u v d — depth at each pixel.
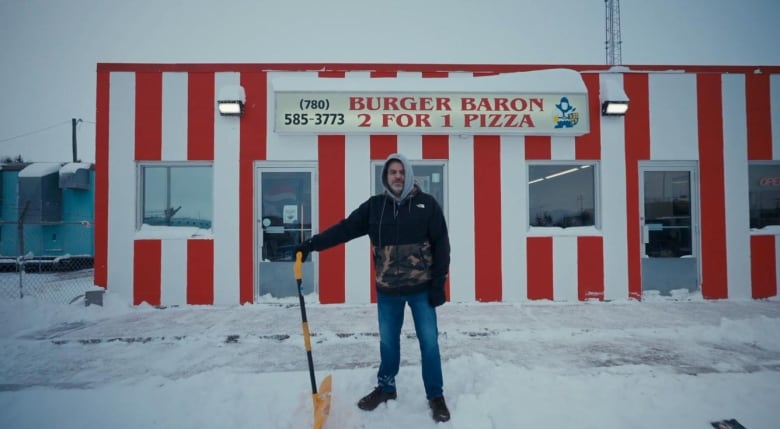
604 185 6.04
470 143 6.00
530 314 5.16
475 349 3.89
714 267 6.04
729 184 6.11
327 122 5.76
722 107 6.14
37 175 11.00
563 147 6.04
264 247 5.96
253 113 5.93
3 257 10.45
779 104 6.17
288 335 4.36
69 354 3.87
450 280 5.91
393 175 2.67
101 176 5.80
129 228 5.79
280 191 6.00
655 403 2.78
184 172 6.01
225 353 3.88
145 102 5.87
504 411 2.65
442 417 2.54
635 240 6.01
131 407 2.79
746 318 4.92
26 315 4.84
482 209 5.97
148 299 5.77
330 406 2.70
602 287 5.97
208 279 5.81
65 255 11.12
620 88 5.92
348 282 5.87
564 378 3.15
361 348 4.02
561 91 5.84
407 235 2.66
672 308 5.46
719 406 2.75
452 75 6.04
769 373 3.27
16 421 2.64
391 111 5.79
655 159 6.07
